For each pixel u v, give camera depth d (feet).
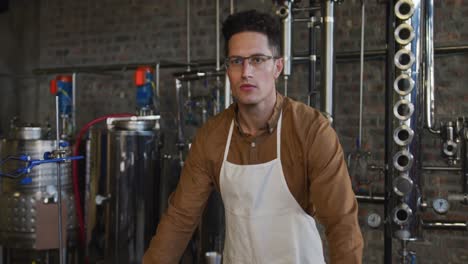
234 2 12.89
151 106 11.93
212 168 5.76
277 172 5.41
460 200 9.70
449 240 10.77
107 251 10.73
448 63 10.84
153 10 14.14
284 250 5.54
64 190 11.27
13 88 15.21
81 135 11.15
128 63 14.51
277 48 5.14
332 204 4.96
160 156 11.16
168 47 13.93
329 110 9.20
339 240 4.79
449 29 10.85
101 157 10.73
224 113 5.80
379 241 11.30
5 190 11.03
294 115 5.37
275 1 9.60
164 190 11.03
